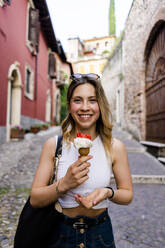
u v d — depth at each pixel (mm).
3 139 8195
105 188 1054
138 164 5492
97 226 1112
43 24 13250
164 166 5355
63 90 24500
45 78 16078
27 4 10555
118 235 2342
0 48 7438
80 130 1237
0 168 4984
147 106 8242
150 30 6938
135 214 2871
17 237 1064
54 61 17703
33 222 1041
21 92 10109
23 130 9469
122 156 1207
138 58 8844
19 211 2818
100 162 1145
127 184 1188
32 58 12156
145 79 8469
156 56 7094
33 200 1038
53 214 1064
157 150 6082
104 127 1195
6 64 8094
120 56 13328
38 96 13875
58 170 1129
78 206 1118
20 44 9750
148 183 4312
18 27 9359
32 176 4457
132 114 10008
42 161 1163
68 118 1273
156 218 2758
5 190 3605
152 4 6781
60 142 1180
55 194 988
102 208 1168
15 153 6590
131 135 9938
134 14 9445
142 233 2393
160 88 6754
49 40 16031
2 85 7828
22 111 10453
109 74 17172
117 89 14227
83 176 958
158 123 6965
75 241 1069
